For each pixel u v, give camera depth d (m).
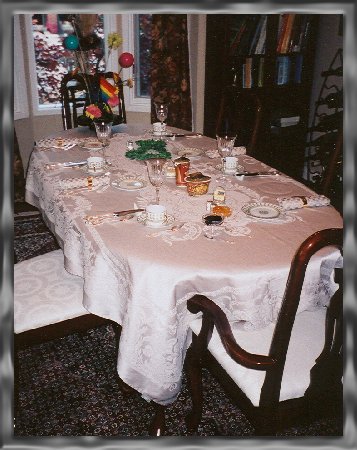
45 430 1.79
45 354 2.20
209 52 3.99
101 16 4.13
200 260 1.45
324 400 1.41
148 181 2.09
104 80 2.74
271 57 3.96
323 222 1.70
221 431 1.80
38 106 4.05
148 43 4.27
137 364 1.51
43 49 4.00
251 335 1.52
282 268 1.42
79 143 2.64
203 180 1.92
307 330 1.51
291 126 4.23
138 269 1.43
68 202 1.87
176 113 4.28
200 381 1.69
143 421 1.85
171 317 1.43
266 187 2.04
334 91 4.05
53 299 1.74
